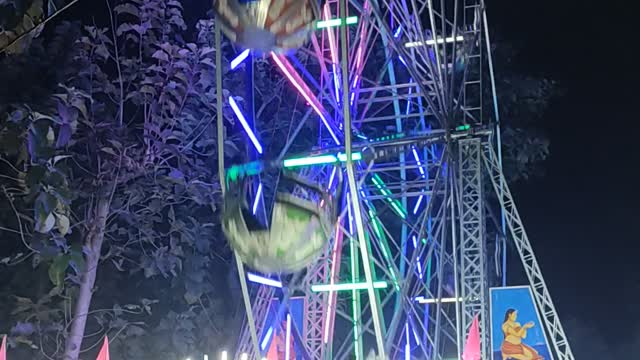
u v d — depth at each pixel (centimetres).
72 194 1351
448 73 1431
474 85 1777
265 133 1741
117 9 1548
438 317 1253
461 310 1321
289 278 1495
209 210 1844
